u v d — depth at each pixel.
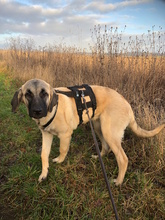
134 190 1.00
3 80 3.30
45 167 1.10
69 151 1.34
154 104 1.69
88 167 1.18
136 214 0.89
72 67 2.77
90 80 2.17
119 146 1.10
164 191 0.99
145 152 1.24
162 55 1.96
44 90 0.97
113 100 1.15
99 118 1.22
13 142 1.45
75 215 0.89
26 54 4.21
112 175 1.10
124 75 2.08
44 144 1.11
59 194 0.98
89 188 1.03
